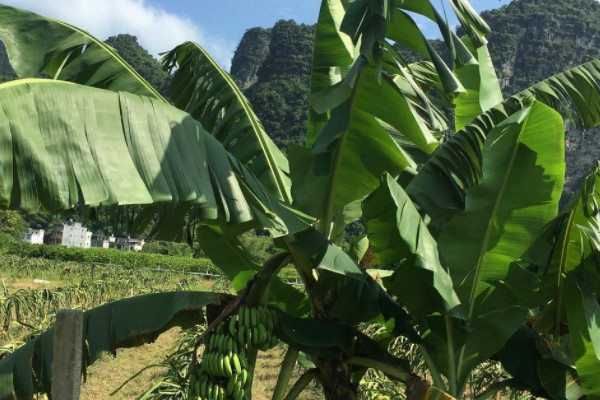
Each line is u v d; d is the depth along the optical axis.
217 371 3.71
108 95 3.14
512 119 4.12
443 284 3.91
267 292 4.17
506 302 4.41
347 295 4.27
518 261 5.08
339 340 4.16
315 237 4.05
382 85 4.34
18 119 2.68
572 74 5.22
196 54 5.58
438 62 3.93
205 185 3.26
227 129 5.19
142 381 11.87
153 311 4.03
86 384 11.41
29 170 2.63
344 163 4.65
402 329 4.36
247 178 3.67
